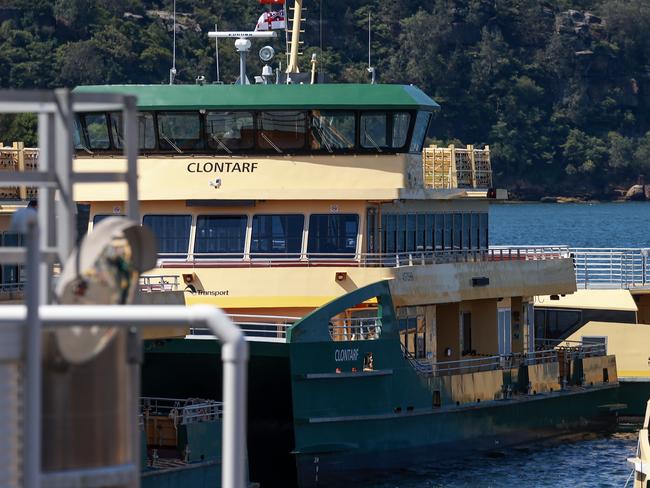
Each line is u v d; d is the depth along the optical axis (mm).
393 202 110562
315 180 109125
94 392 38531
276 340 96438
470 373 113438
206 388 101688
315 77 122312
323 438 99062
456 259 122938
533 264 124562
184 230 110312
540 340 144125
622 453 120125
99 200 110062
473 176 129500
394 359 103500
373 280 106438
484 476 108625
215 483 90688
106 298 39000
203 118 109250
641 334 138375
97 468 38562
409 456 105625
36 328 37031
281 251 109812
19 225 36812
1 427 37312
